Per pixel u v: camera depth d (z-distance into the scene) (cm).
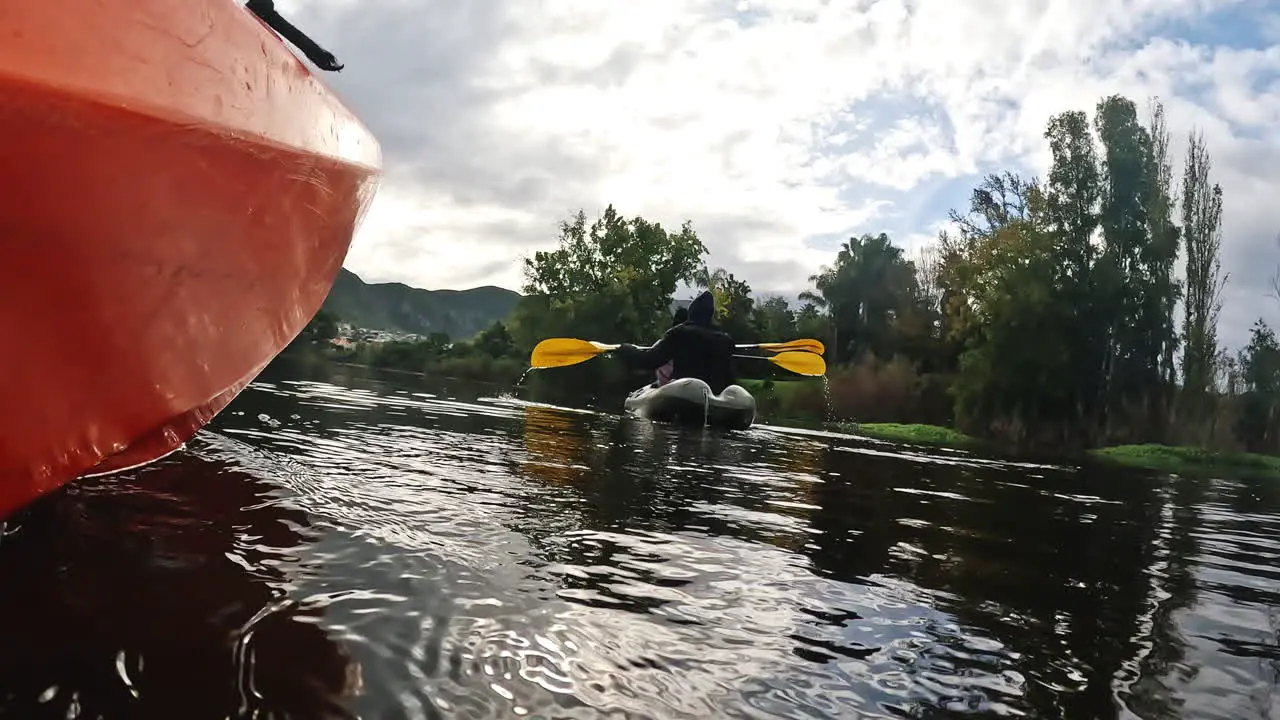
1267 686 161
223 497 220
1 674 107
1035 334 2514
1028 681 154
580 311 3741
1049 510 425
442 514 244
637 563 214
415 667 128
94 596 138
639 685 133
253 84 118
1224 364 2448
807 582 213
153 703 106
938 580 230
